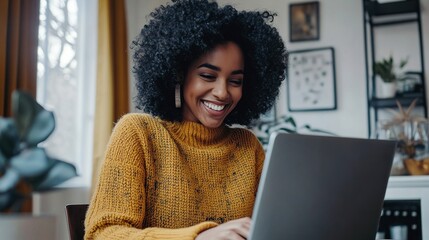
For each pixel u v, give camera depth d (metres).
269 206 0.74
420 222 2.36
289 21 3.16
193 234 0.82
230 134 1.24
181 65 1.12
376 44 3.00
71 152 2.72
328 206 0.81
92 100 2.87
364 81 3.00
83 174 2.79
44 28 2.49
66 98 2.70
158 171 1.07
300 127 3.07
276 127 3.12
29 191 0.64
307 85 3.09
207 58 1.08
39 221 0.57
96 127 2.72
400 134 2.53
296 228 0.78
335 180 0.81
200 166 1.12
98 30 2.81
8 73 2.07
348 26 3.07
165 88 1.17
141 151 1.06
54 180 0.63
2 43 2.02
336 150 0.80
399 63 2.95
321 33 3.11
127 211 0.96
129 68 3.09
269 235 0.75
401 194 2.39
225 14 1.14
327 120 3.04
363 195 0.87
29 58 2.17
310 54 3.11
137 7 3.36
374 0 2.92
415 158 2.49
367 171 0.86
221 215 1.10
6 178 0.60
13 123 0.63
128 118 1.11
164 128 1.13
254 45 1.19
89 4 2.92
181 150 1.12
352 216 0.86
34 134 0.64
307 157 0.76
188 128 1.15
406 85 2.84
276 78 1.29
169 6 1.19
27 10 2.17
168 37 1.12
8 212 0.62
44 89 2.46
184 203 1.05
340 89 3.04
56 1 2.64
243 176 1.16
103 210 0.95
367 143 0.84
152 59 1.17
